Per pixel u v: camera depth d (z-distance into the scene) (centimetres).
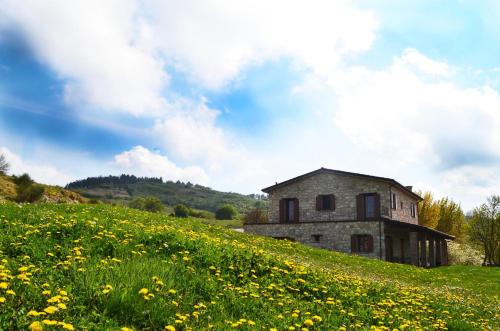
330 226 4322
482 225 5934
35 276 820
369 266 2592
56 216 1459
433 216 6862
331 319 895
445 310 1268
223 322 770
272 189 4959
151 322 695
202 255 1167
